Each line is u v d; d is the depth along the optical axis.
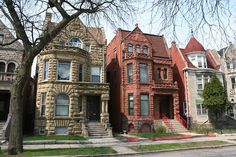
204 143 19.39
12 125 12.86
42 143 19.56
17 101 13.02
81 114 26.97
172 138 23.67
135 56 31.77
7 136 21.33
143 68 32.41
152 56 34.62
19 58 28.78
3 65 28.39
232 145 19.17
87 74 30.39
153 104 32.16
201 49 37.53
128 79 32.16
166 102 35.12
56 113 26.17
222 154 14.84
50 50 27.42
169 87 33.06
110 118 35.09
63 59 27.75
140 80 31.69
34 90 32.78
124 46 33.06
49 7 13.03
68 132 26.02
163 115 33.81
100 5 12.24
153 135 25.56
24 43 13.48
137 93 30.77
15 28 13.29
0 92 28.23
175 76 38.75
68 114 26.61
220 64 39.28
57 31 13.59
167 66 35.12
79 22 30.52
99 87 28.31
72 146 18.38
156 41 37.50
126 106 31.14
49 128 25.36
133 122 30.03
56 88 26.55
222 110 33.44
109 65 37.66
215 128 33.78
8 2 12.66
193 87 35.78
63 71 27.70
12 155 12.38
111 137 24.91
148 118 30.73
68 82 27.19
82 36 31.05
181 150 16.78
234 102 38.09
